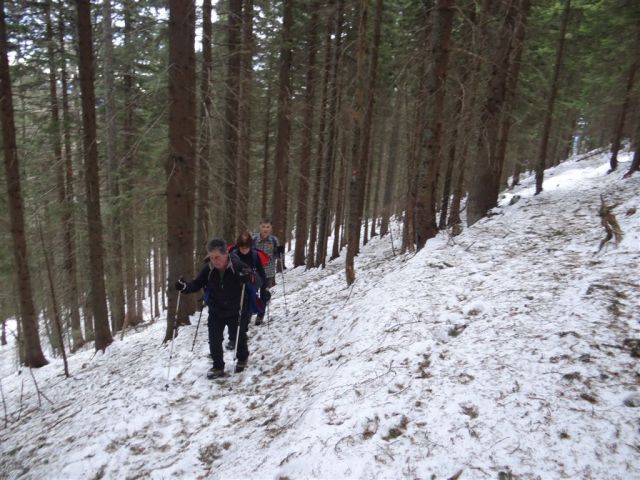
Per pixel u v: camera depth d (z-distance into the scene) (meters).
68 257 14.30
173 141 7.22
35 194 12.95
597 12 14.30
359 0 7.71
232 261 5.38
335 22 14.29
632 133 20.86
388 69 14.34
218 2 10.88
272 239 7.94
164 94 8.43
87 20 9.19
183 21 6.96
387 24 13.98
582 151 34.25
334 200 20.97
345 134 12.84
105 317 10.66
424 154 7.86
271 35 12.92
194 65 7.28
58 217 12.09
